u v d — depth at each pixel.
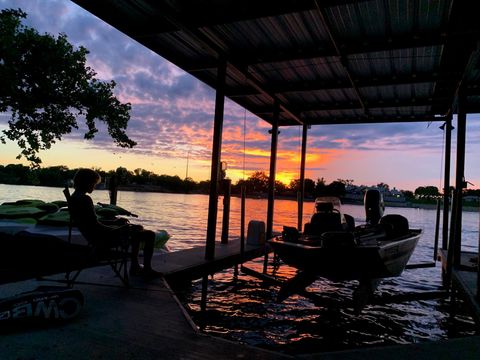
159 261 8.19
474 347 3.60
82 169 4.92
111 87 13.48
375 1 5.85
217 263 8.79
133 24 6.98
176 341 3.56
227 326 6.18
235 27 6.98
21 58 11.45
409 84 9.83
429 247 18.52
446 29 6.58
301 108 12.84
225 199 11.70
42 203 12.81
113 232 4.90
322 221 7.73
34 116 12.32
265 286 8.80
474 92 9.77
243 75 8.92
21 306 3.58
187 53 8.37
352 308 7.43
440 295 8.22
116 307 4.49
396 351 3.47
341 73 9.30
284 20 6.67
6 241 5.73
